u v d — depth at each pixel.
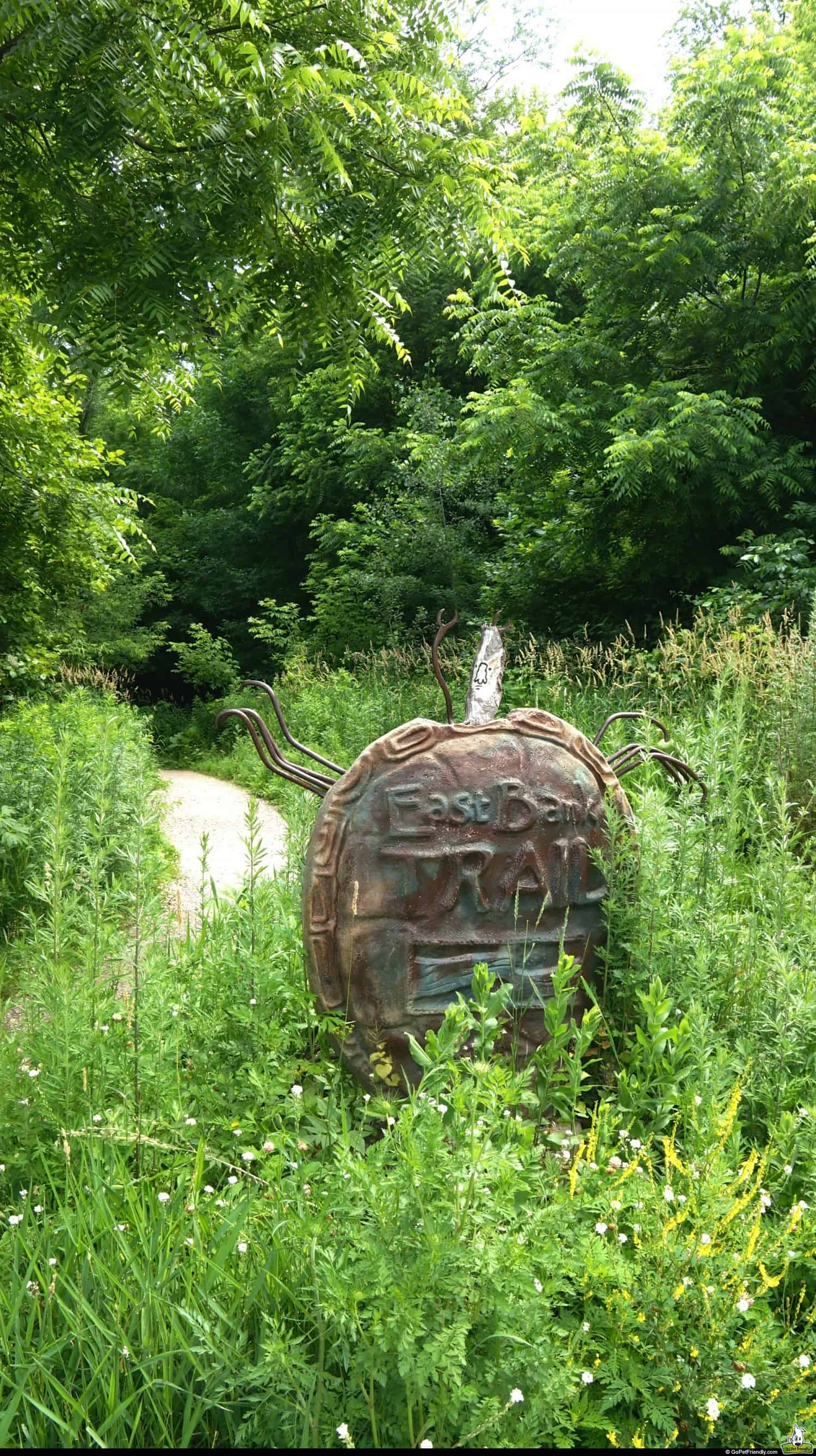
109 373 6.03
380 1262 2.04
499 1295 2.07
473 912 3.66
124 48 4.94
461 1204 2.14
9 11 4.62
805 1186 2.81
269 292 6.68
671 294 11.84
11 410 10.10
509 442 12.77
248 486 27.36
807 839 6.02
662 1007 3.31
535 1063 3.60
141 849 3.79
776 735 6.63
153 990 3.58
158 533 28.30
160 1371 2.21
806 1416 2.19
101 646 20.61
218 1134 3.26
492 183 6.59
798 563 9.94
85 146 5.20
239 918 4.13
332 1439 2.04
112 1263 2.42
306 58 5.39
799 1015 3.42
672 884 4.07
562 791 3.81
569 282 13.20
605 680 10.11
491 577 15.41
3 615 11.23
